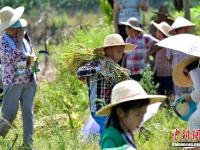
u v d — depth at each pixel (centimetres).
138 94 604
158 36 1333
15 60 989
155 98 621
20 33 991
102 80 931
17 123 1166
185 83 923
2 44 988
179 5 1630
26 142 1002
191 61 911
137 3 1403
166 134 1034
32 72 1003
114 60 945
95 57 943
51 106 1197
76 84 1381
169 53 1311
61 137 975
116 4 1409
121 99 602
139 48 1298
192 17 1688
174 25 1273
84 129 966
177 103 921
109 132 602
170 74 1328
